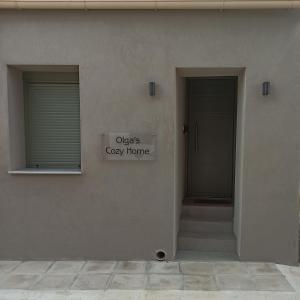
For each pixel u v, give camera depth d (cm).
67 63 392
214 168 527
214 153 525
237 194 429
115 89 392
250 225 398
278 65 379
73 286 349
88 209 408
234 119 511
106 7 377
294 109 382
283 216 395
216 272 378
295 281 358
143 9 381
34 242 415
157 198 402
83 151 401
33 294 334
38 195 409
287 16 374
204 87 520
